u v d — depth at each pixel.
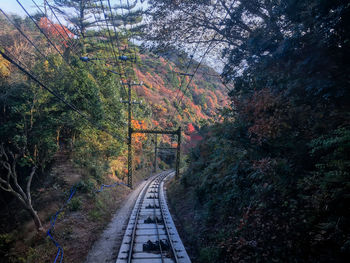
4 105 16.33
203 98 79.44
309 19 7.18
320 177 5.62
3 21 26.05
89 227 11.69
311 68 7.01
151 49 12.90
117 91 27.30
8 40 22.55
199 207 12.70
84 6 24.11
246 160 9.99
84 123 19.23
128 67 29.53
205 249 8.16
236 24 10.66
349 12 5.96
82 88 19.55
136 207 16.77
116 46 26.41
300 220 5.75
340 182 4.99
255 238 6.69
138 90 67.38
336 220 4.82
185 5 11.12
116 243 10.04
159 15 11.66
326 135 5.90
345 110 6.25
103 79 24.44
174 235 10.74
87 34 27.69
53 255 8.62
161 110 67.00
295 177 6.66
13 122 16.30
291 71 7.91
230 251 7.17
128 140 25.56
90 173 18.23
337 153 5.45
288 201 6.54
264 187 7.61
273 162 7.40
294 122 6.93
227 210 9.43
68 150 19.05
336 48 6.75
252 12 10.17
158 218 13.66
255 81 9.42
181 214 14.04
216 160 14.35
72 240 10.02
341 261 4.33
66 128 19.50
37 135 16.36
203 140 18.61
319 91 6.32
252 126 7.91
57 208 12.83
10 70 18.44
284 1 7.95
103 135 22.36
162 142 62.50
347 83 6.19
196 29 12.05
